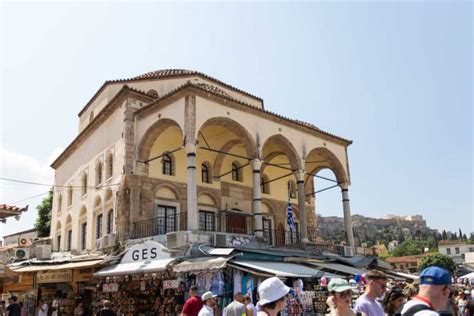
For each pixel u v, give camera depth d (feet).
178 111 69.15
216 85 95.61
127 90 78.33
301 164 83.05
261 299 14.42
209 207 85.81
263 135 77.77
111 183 79.51
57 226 106.22
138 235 72.28
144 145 76.13
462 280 97.60
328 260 68.95
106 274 60.08
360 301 18.40
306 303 52.29
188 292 54.19
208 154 89.04
